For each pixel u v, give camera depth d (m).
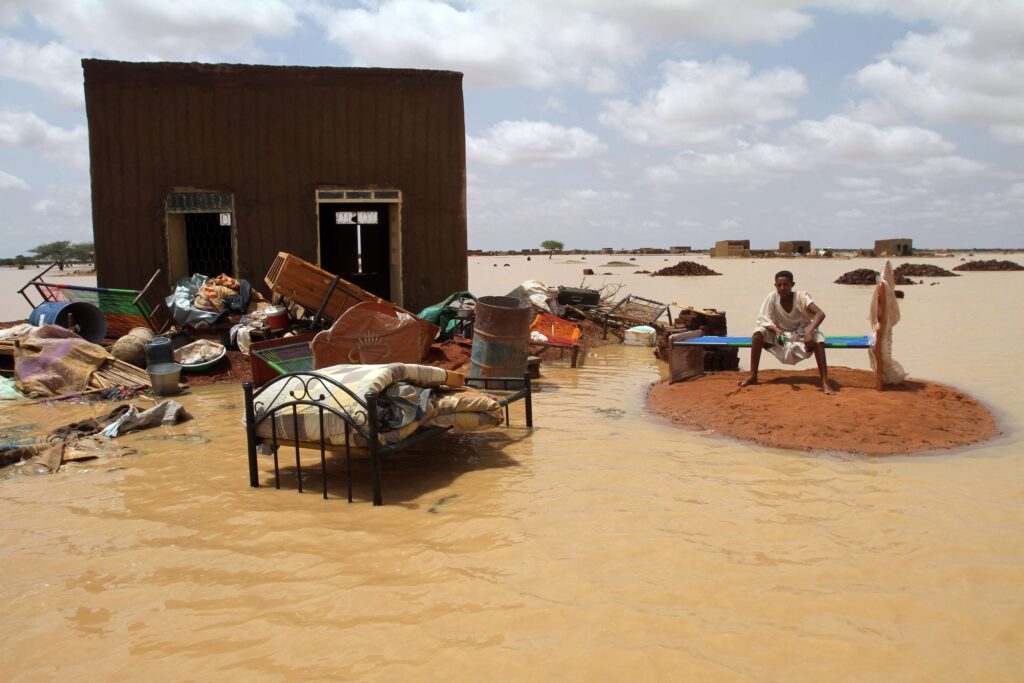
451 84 15.05
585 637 3.72
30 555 4.92
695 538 5.00
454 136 15.16
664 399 9.89
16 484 6.53
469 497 5.98
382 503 5.89
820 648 3.58
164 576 4.57
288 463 7.18
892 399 8.62
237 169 14.45
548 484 6.28
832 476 6.36
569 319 17.55
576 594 4.20
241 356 12.46
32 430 8.53
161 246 14.41
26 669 3.55
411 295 15.27
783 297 9.52
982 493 5.85
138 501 6.03
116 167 14.16
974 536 4.97
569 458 7.10
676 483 6.23
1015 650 3.56
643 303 19.02
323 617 3.99
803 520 5.31
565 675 3.39
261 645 3.72
